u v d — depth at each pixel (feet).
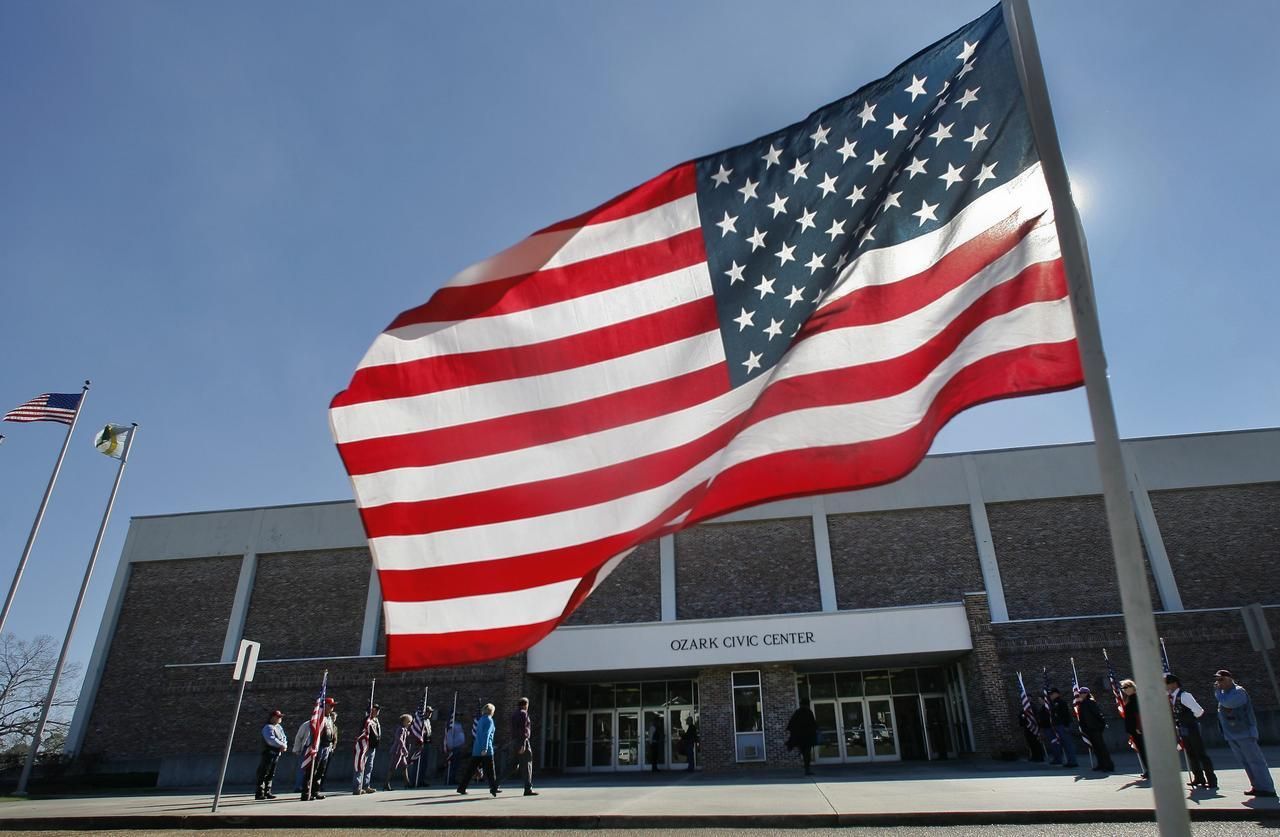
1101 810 31.58
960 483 97.86
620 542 18.13
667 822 35.88
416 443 19.44
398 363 19.95
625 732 98.07
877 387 17.98
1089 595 92.12
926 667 95.50
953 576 94.73
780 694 87.45
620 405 19.27
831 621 87.25
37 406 100.78
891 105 20.90
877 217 19.75
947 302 18.58
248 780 94.68
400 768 88.43
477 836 34.73
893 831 31.35
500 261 20.45
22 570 94.02
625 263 20.26
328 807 47.70
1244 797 35.60
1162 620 85.81
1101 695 83.97
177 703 100.99
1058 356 17.08
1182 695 41.29
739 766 85.10
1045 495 96.02
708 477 18.03
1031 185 19.03
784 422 17.89
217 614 110.01
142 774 95.09
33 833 40.22
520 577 18.51
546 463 19.13
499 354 19.92
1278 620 84.07
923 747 92.12
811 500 99.66
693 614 96.94
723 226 20.35
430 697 93.97
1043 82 13.33
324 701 60.85
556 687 99.50
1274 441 95.25
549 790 59.62
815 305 19.21
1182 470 95.40
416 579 18.67
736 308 19.60
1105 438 11.16
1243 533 92.73
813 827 33.91
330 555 110.42
